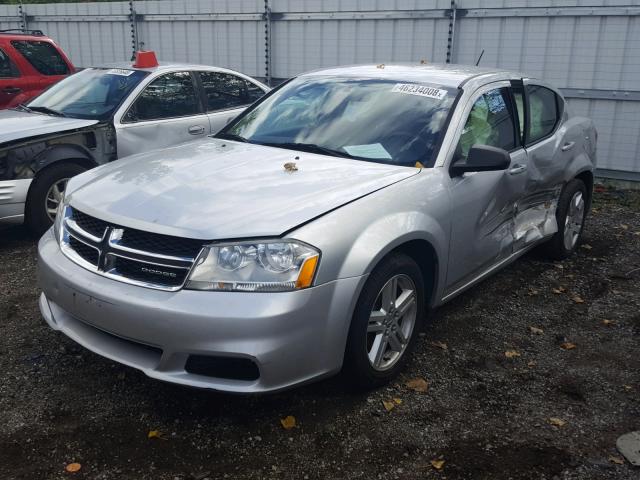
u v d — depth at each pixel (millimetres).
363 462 2955
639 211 7668
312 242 2973
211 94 7242
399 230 3336
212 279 2873
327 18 9594
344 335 3115
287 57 10086
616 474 2932
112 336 3182
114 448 2982
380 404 3416
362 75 4684
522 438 3176
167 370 2941
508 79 4816
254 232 2928
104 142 6219
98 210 3250
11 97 8297
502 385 3676
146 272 3014
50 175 5855
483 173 4145
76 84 6980
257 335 2818
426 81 4402
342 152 3992
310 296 2928
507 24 8539
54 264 3332
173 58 11172
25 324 4188
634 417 3395
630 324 4566
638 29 7863
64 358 3764
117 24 11562
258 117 4641
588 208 6156
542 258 5836
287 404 3379
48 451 2943
